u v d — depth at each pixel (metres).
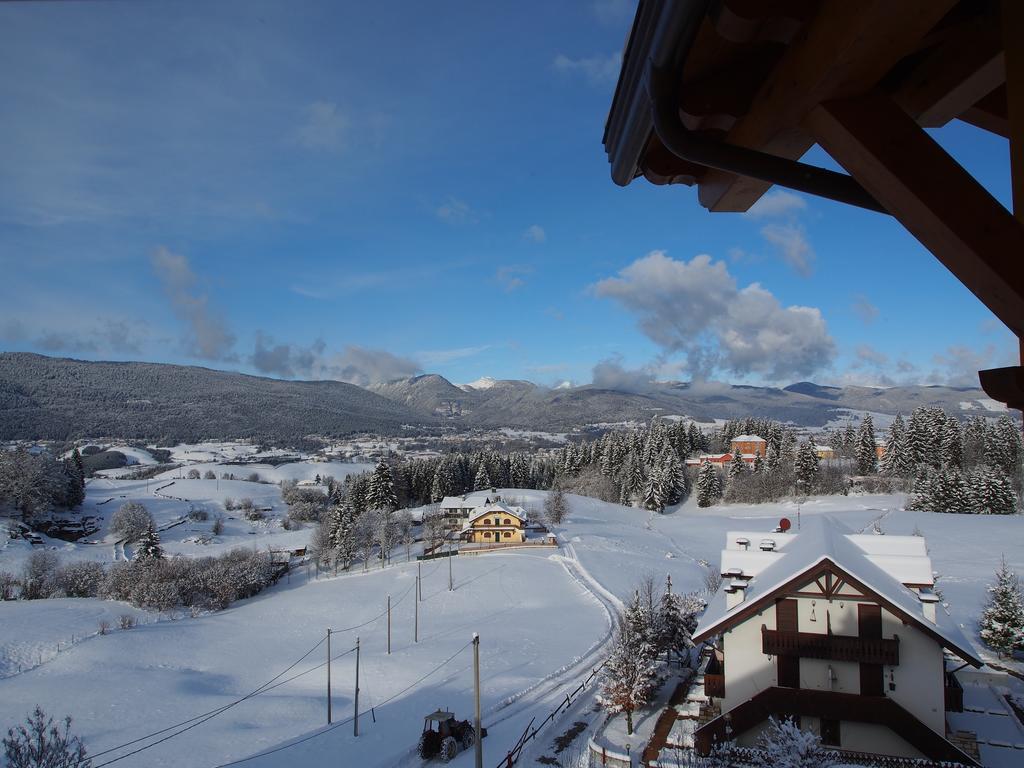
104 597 72.44
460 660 42.50
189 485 188.75
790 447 133.12
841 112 2.70
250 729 33.47
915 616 19.55
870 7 2.12
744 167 3.25
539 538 86.19
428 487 138.88
